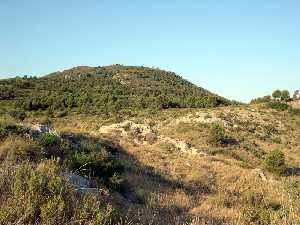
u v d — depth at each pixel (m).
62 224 4.91
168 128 43.25
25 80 130.38
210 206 10.98
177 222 8.34
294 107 64.38
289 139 45.91
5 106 76.69
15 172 6.17
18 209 4.81
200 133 37.12
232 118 51.72
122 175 11.73
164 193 12.19
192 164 19.98
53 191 5.52
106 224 5.61
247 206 11.52
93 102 86.19
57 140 12.22
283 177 21.25
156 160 19.81
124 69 188.00
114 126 33.47
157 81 168.00
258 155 31.55
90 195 6.13
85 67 193.38
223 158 24.77
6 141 9.85
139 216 7.64
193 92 149.00
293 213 7.45
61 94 103.31
